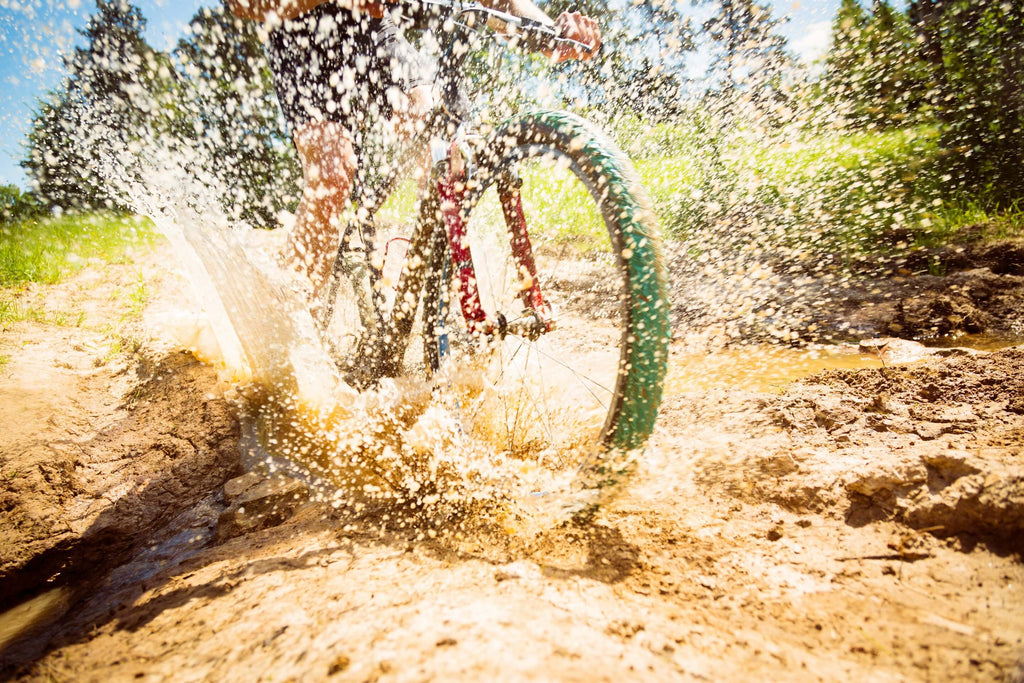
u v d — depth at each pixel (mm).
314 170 2227
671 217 5102
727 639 1066
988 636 1034
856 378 2369
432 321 1979
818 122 5508
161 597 1325
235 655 1025
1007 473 1352
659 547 1428
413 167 1917
